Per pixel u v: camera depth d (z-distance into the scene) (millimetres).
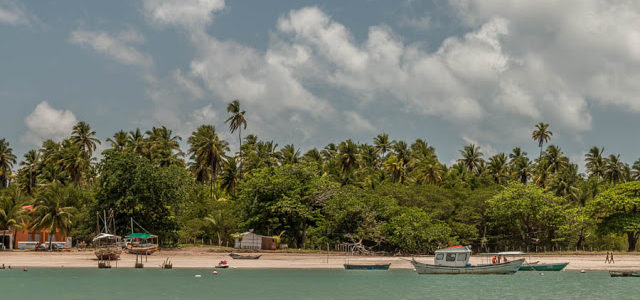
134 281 49750
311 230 83000
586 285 48656
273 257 74438
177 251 77188
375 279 53219
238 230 90562
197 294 41625
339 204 83125
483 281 51938
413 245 78188
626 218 75875
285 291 43781
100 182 77750
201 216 95375
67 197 91625
